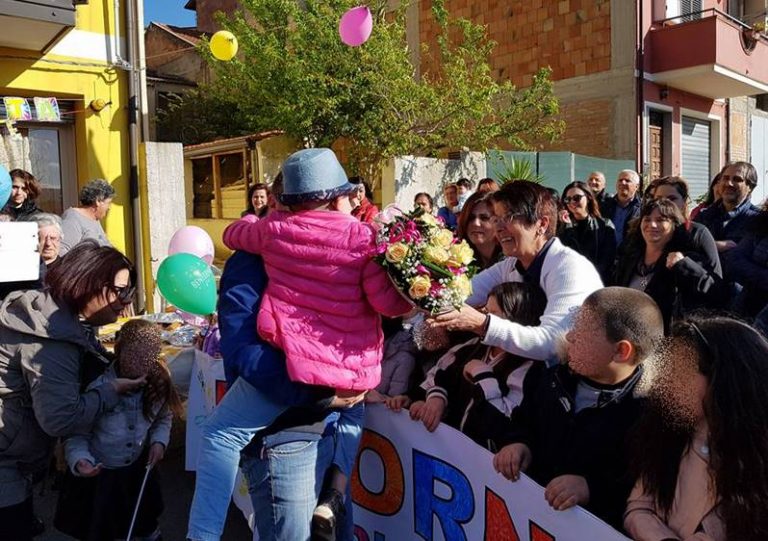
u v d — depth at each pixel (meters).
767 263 3.48
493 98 12.86
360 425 2.39
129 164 8.45
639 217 3.96
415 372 2.78
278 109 10.34
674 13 12.34
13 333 2.19
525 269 2.58
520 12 12.70
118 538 2.74
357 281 1.97
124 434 2.66
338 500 2.16
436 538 2.37
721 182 4.76
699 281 3.53
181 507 3.73
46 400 2.19
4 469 2.22
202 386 3.66
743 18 14.59
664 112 12.38
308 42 10.43
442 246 1.95
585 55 11.92
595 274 2.42
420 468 2.44
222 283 2.12
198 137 13.64
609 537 1.71
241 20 11.17
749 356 1.41
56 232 4.04
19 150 7.77
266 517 2.09
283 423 2.07
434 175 10.14
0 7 6.16
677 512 1.58
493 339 2.14
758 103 16.09
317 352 1.92
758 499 1.35
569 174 10.69
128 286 2.39
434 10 10.97
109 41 8.20
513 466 2.02
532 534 1.96
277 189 2.18
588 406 1.94
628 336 1.76
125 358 2.65
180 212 8.68
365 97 10.31
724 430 1.39
